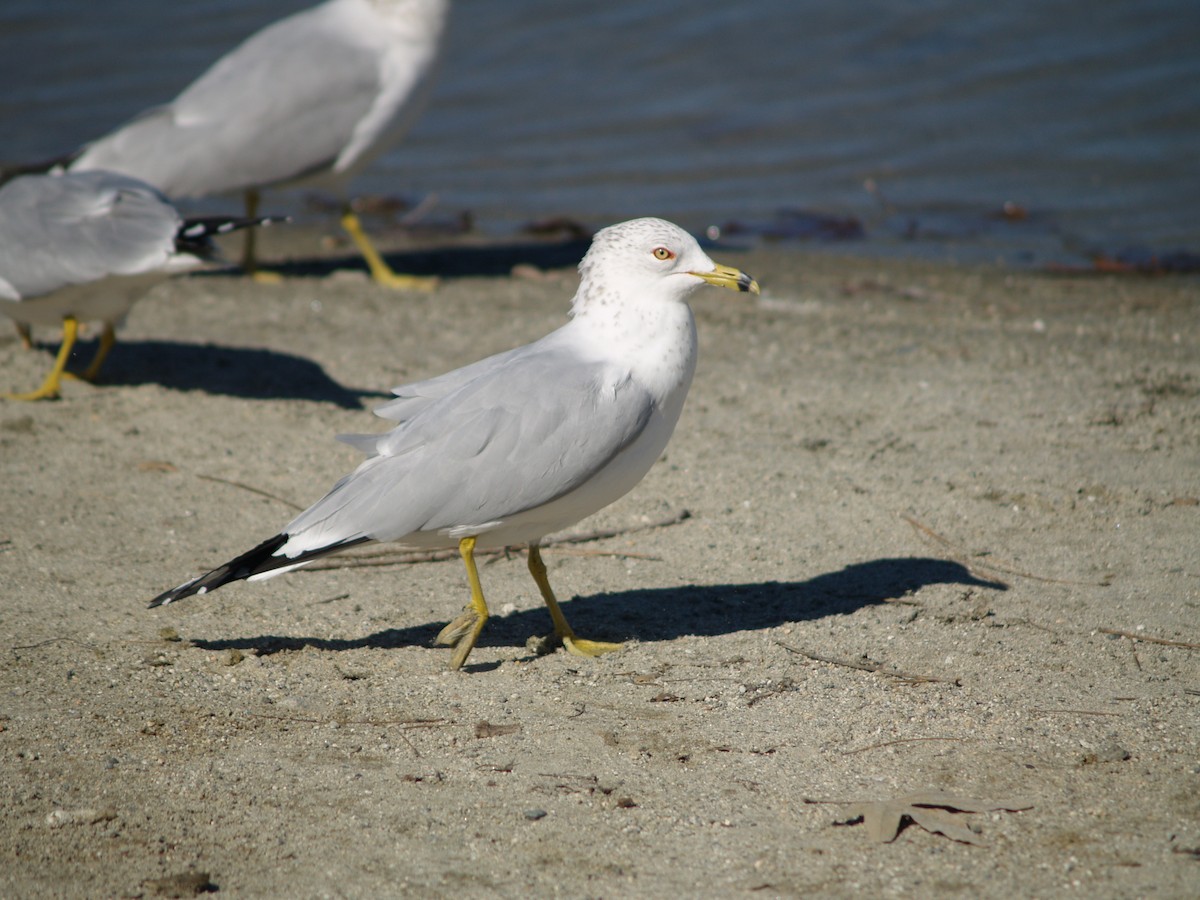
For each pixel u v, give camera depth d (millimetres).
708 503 11938
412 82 18641
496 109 26875
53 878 6766
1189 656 9000
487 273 19938
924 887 6633
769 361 15797
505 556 11094
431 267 20312
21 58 29141
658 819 7246
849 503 11820
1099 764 7688
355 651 9344
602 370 8906
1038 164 23781
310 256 20953
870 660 9062
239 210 23672
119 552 10875
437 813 7312
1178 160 23562
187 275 19469
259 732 8180
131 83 27781
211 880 6762
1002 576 10383
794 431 13562
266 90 18109
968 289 18922
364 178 24438
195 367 15375
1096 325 17109
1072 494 11797
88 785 7578
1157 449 12789
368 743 8055
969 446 13016
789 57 28047
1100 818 7168
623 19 30047
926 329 17031
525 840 7070
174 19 31703
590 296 9188
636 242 9023
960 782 7531
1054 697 8484
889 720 8242
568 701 8602
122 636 9469
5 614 9727
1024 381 14852
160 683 8773
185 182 17984
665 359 9078
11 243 13664
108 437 13281
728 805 7371
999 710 8328
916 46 28125
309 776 7676
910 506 11703
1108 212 22047
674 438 13438
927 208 22484
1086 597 9961
